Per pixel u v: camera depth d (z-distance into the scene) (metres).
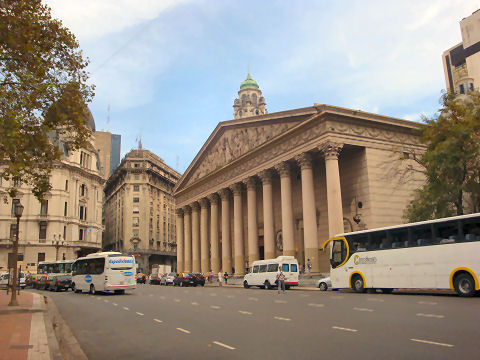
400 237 24.03
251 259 49.09
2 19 14.68
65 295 34.41
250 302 21.78
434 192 29.17
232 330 12.27
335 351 8.81
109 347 10.60
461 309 14.73
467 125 27.11
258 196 56.28
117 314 18.05
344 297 22.89
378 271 24.98
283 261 36.75
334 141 37.81
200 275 51.38
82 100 17.95
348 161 41.19
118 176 108.88
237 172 53.22
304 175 40.75
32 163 19.36
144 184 102.75
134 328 13.60
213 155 60.59
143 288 45.47
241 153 52.59
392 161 40.41
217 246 59.03
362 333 10.77
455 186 28.11
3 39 14.59
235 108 142.25
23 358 8.48
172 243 114.62
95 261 34.75
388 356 8.16
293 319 14.09
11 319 15.73
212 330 12.44
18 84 16.47
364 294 24.97
